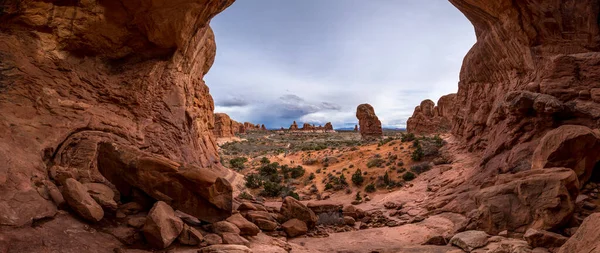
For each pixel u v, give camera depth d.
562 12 17.52
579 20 17.47
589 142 11.77
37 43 11.66
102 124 12.86
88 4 12.62
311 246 12.60
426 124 58.97
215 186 10.74
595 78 15.91
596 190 11.69
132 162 10.40
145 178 10.30
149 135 15.00
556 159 12.03
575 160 11.90
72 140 11.52
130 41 14.77
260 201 23.81
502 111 20.08
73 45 12.93
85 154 11.45
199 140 24.23
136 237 8.64
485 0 19.48
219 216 10.88
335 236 14.72
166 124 16.38
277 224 14.72
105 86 13.79
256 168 41.28
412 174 28.36
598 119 14.65
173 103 17.19
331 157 41.41
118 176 10.62
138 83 15.02
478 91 27.34
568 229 8.97
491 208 10.56
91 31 13.20
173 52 16.48
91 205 8.56
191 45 18.44
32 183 8.52
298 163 44.31
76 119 11.98
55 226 7.59
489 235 10.17
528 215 9.68
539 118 16.42
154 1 13.55
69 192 8.48
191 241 9.01
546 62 17.69
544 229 9.05
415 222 17.00
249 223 11.21
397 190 26.52
